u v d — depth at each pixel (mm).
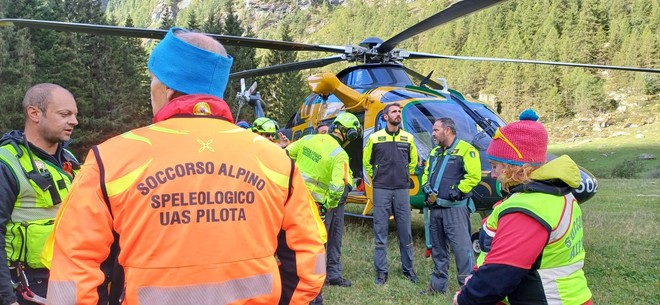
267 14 177875
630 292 5129
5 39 31766
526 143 1979
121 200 1394
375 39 8445
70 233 1383
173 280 1373
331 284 5465
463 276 4914
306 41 149875
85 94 35375
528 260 1891
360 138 7879
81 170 1453
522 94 83125
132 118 40188
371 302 4934
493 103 84938
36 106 2514
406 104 7359
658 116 73375
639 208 11266
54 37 34125
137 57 44500
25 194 2422
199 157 1466
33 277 2430
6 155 2412
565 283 1938
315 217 1704
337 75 8859
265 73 9375
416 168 6996
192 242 1391
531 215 1901
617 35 85375
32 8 34125
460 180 4859
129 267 1386
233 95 38594
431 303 4832
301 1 177250
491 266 1933
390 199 5555
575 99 80000
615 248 6863
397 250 6988
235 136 1562
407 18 122375
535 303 1947
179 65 1553
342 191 4910
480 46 94375
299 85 45500
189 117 1534
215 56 1584
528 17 96750
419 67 96250
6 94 29844
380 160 5539
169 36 1592
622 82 81875
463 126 7090
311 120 9203
